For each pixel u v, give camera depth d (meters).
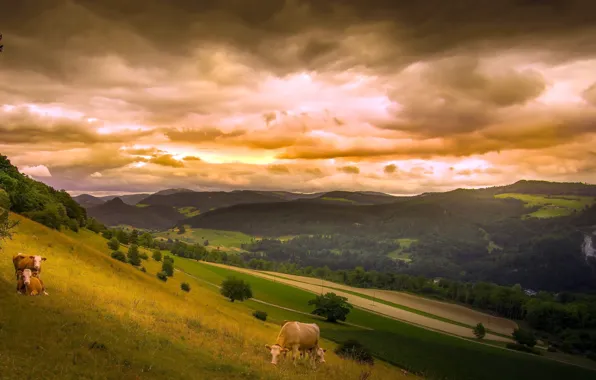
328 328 116.31
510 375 91.19
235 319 58.50
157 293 52.66
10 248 40.28
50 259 42.84
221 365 19.64
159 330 23.58
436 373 76.56
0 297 20.03
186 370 17.94
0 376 13.20
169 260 130.12
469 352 108.44
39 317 18.84
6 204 56.91
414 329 138.00
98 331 19.36
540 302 193.12
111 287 39.69
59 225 94.44
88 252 58.88
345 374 24.91
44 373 14.21
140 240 176.25
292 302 153.38
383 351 89.75
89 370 15.27
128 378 15.64
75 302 23.72
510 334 160.50
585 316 176.12
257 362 21.84
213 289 135.12
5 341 15.70
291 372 21.28
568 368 106.69
